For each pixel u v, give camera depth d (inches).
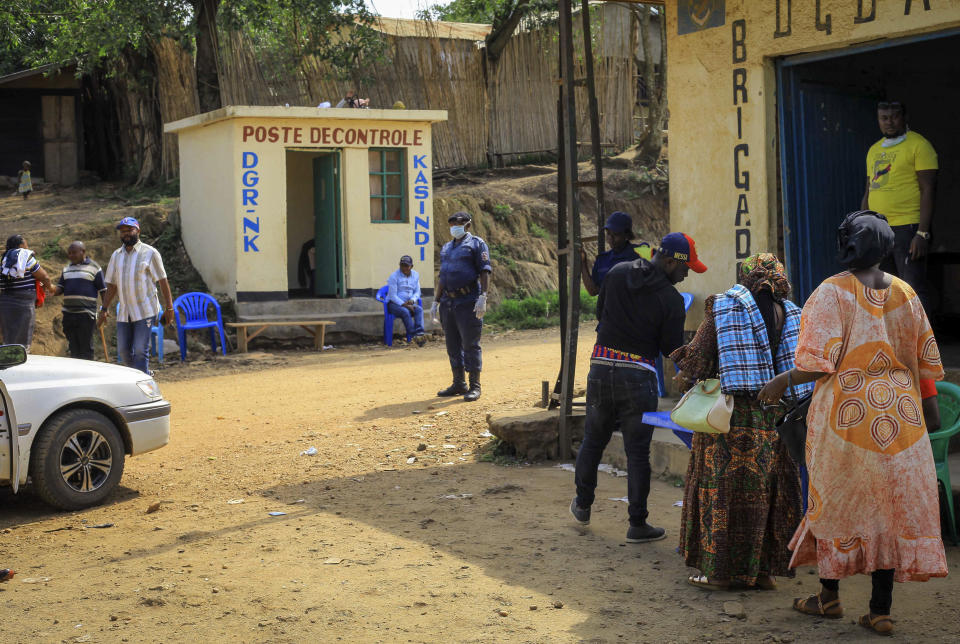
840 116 342.0
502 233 886.4
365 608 193.5
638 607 192.2
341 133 688.4
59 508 279.1
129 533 254.5
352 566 220.1
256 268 668.7
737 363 193.5
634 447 232.4
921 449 169.5
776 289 197.9
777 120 319.6
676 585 205.0
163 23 837.2
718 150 330.6
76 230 727.7
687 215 342.6
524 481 299.6
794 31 305.7
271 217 671.8
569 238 319.0
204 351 637.9
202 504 284.4
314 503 280.7
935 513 169.9
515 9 1009.5
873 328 170.4
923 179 298.2
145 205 852.0
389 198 714.2
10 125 1063.6
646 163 1037.2
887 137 307.7
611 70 1085.8
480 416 388.5
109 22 818.8
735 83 323.9
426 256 721.6
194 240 736.3
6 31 991.6
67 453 281.4
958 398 220.5
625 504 271.4
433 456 337.4
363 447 352.8
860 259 171.5
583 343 623.5
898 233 306.0
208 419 418.9
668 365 353.7
